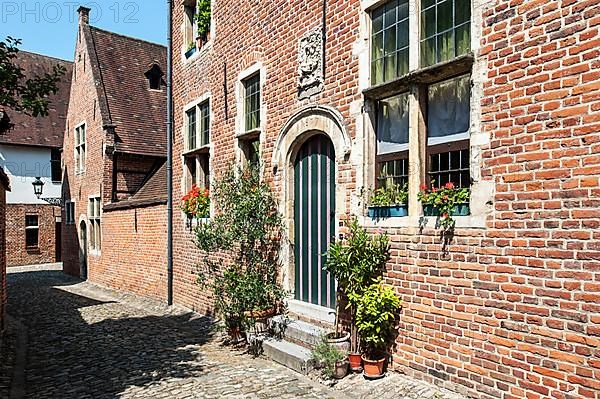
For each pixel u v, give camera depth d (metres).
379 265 5.44
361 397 4.93
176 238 11.16
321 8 6.57
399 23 5.48
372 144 5.80
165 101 17.78
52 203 24.05
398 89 5.37
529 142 4.01
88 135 17.33
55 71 5.98
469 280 4.45
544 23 3.92
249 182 7.79
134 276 13.38
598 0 3.58
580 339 3.62
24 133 24.20
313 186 7.00
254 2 8.23
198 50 10.41
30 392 5.61
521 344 4.02
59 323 9.93
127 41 18.48
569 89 3.75
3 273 9.08
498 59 4.26
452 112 4.94
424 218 4.93
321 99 6.56
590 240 3.59
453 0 4.84
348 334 5.93
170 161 11.53
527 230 3.99
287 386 5.43
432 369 4.80
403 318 5.15
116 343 7.95
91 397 5.36
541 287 3.88
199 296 9.91
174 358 6.87
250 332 7.19
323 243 6.80
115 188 15.45
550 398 3.80
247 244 7.91
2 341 8.23
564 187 3.76
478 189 4.39
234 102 8.86
